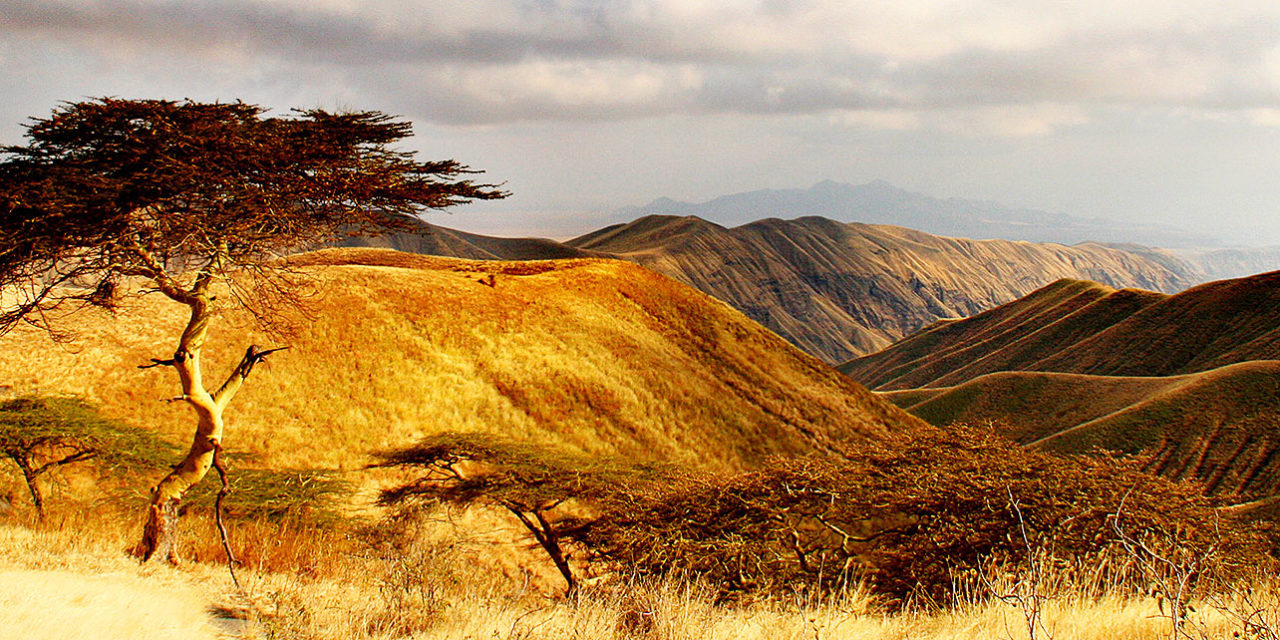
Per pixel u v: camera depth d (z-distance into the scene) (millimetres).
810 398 64688
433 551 19906
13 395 35031
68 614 7910
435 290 56750
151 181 11891
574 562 26594
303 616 8852
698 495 21312
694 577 17344
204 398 12711
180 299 13172
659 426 52156
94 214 11672
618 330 61781
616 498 23891
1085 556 14328
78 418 23062
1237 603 6676
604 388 53469
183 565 12156
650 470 27422
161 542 12219
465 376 48844
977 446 24578
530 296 61938
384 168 14195
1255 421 98375
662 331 65750
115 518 18984
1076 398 124438
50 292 13383
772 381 65125
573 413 49969
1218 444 97562
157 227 12539
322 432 39469
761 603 11125
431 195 14797
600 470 26453
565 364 54312
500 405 47781
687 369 60875
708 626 7820
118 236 12281
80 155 12352
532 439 45812
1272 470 91188
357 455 38469
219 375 40500
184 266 13734
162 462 23750
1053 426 119875
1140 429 102812
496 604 10312
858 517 20734
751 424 57031
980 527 17172
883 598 15414
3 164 11891
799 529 20781
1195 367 161625
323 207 14383
